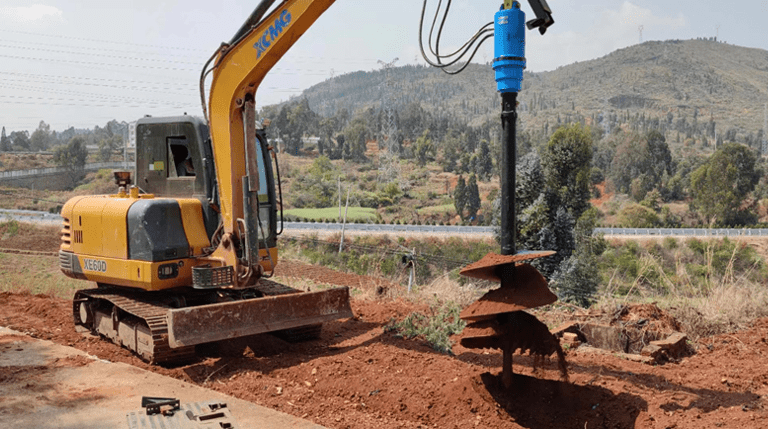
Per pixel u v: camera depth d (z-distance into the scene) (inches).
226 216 325.1
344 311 345.1
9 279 613.3
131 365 284.8
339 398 256.2
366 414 237.9
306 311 331.0
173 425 202.5
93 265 346.6
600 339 349.7
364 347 319.6
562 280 1061.8
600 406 233.3
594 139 7175.2
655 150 5812.0
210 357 324.2
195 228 334.0
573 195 1525.6
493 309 228.5
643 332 336.8
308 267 974.4
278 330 351.3
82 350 332.5
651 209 4001.0
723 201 3875.5
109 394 242.2
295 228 2327.8
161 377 265.7
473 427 225.3
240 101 317.1
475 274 237.5
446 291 476.1
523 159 1283.2
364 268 1184.8
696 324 352.5
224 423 203.3
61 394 241.6
